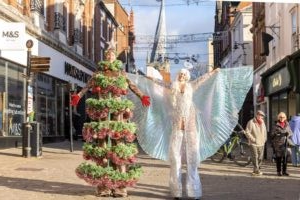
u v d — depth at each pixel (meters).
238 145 17.09
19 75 22.23
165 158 9.34
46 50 25.66
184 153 8.97
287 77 24.11
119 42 57.62
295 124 15.72
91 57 39.38
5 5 20.11
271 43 29.72
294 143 14.55
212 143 9.28
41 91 25.48
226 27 57.09
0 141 19.56
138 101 9.44
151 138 9.36
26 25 21.97
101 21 45.25
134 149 9.02
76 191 9.56
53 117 27.77
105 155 8.88
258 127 13.26
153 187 10.33
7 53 20.53
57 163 14.85
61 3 29.06
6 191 9.45
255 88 36.69
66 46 29.77
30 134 16.73
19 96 22.23
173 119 8.97
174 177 8.87
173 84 9.05
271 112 29.88
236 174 13.36
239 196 9.44
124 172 8.94
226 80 9.41
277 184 11.29
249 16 43.22
